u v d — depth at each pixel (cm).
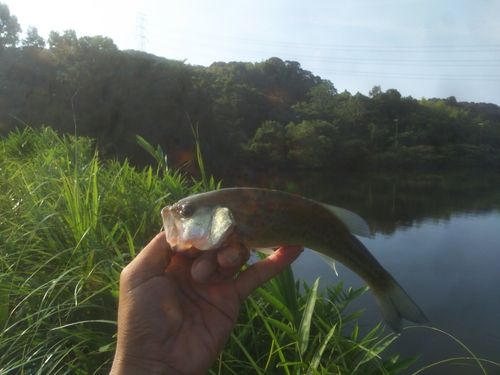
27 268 301
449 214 1962
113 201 393
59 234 336
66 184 356
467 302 816
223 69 6284
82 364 233
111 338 240
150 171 466
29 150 750
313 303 246
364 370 280
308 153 3800
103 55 2983
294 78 6288
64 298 269
